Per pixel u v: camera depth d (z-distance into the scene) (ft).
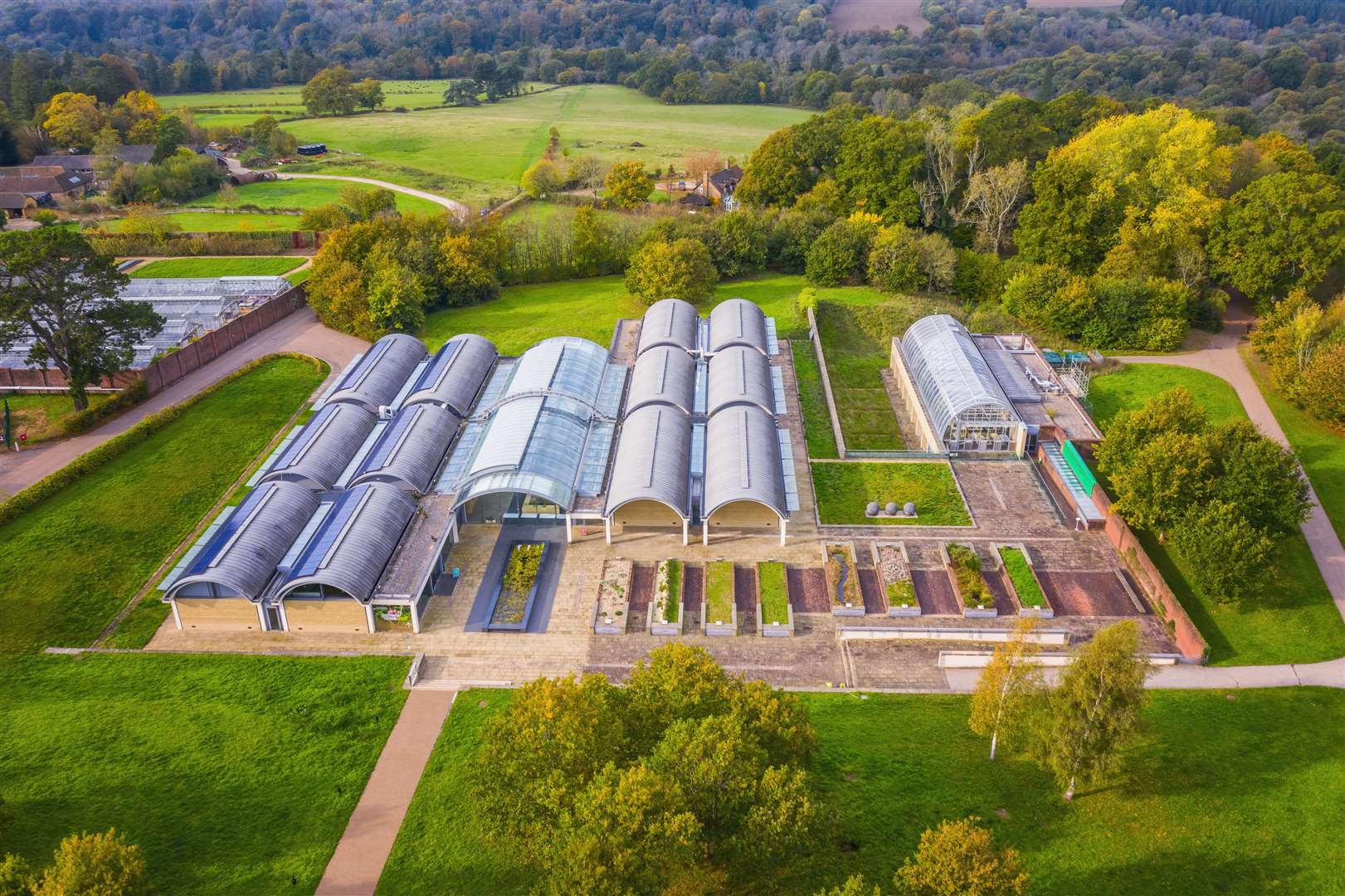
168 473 281.54
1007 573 229.86
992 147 467.11
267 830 159.22
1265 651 205.26
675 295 395.55
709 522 253.24
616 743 140.46
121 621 219.61
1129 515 237.25
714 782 128.88
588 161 624.18
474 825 159.22
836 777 166.09
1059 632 208.13
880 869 146.51
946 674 201.26
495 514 258.37
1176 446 225.76
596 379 313.73
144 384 328.70
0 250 287.07
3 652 206.49
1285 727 181.27
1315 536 242.17
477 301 430.20
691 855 126.52
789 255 444.14
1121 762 163.94
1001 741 164.96
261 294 436.76
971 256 411.34
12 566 235.61
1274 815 158.81
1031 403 303.07
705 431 286.46
